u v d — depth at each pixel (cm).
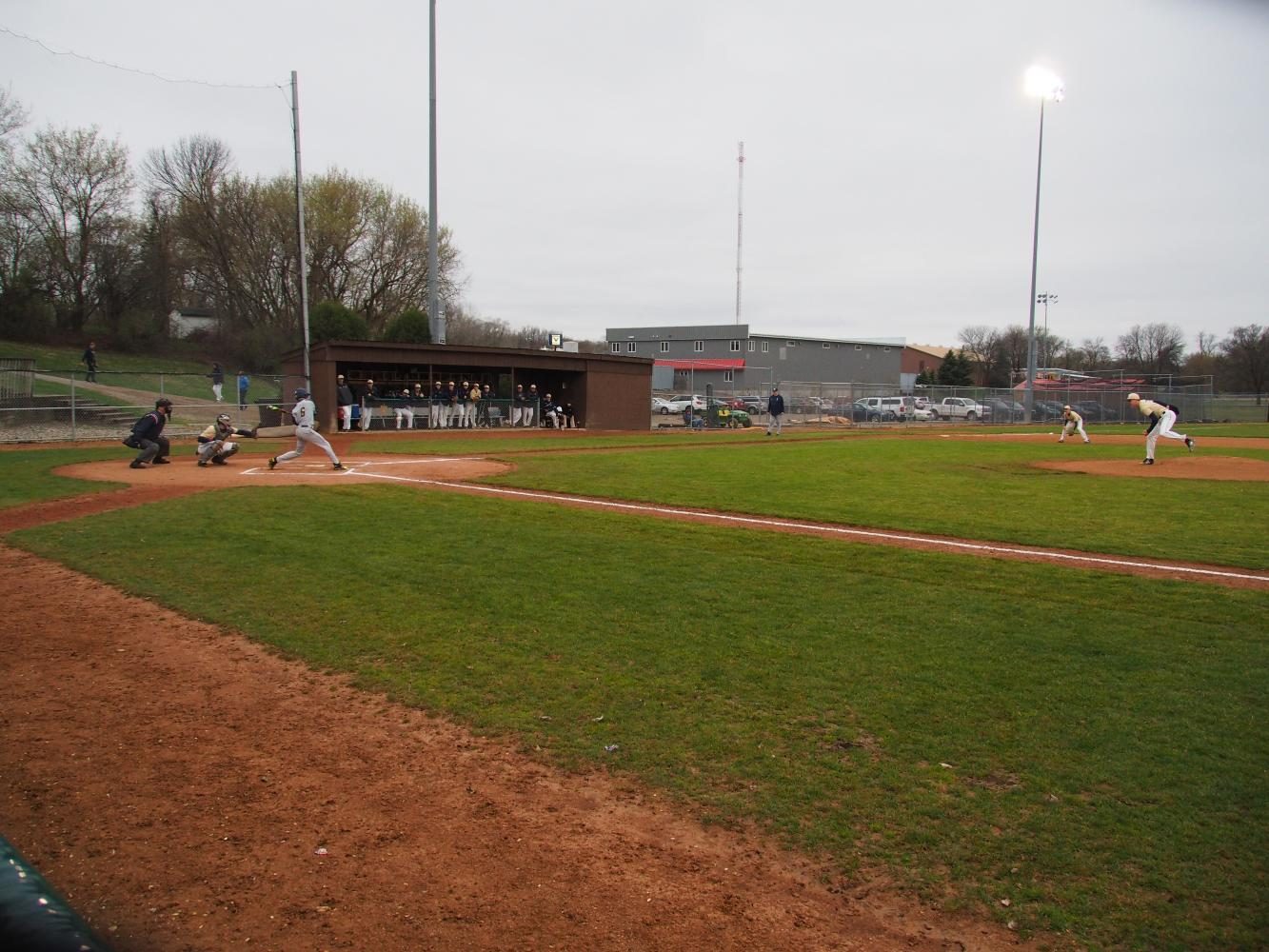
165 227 5459
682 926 357
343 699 598
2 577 911
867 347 8750
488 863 402
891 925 359
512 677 626
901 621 750
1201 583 877
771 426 3684
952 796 458
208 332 5809
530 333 9381
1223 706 568
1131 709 564
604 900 375
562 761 504
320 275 5862
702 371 7975
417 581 873
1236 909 362
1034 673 627
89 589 866
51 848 408
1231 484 1717
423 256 6038
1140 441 3291
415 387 3438
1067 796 456
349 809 452
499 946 342
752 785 472
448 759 509
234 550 1006
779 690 598
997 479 1788
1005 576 902
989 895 376
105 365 4609
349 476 1694
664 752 511
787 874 395
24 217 4641
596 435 3503
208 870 393
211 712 579
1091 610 782
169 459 1933
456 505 1329
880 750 511
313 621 756
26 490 1426
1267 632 720
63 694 609
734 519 1241
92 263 5066
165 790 470
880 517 1263
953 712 562
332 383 3152
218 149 5697
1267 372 7531
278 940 344
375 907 367
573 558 976
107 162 4934
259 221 5722
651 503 1393
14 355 4247
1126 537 1118
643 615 765
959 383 8450
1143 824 428
